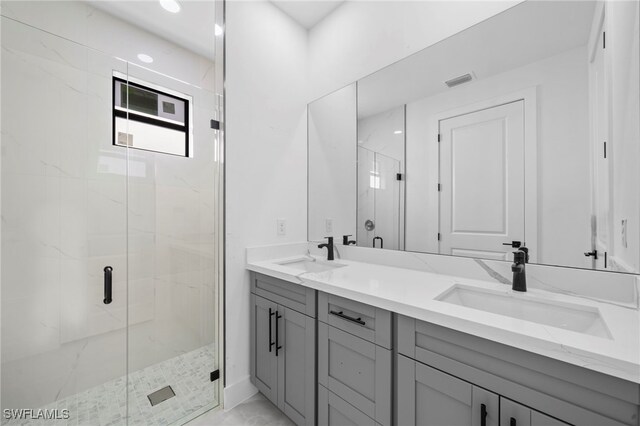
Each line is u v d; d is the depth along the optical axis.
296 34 2.10
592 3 1.04
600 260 1.00
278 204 1.96
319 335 1.29
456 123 1.39
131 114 1.56
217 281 1.65
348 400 1.16
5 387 1.26
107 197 1.49
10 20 1.26
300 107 2.12
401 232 1.61
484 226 1.30
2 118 1.23
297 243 2.06
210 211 1.67
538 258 1.15
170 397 1.56
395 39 1.64
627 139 0.93
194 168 1.69
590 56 1.03
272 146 1.92
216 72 1.67
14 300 1.27
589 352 0.61
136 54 1.60
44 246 1.33
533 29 1.17
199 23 1.67
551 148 1.12
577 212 1.06
